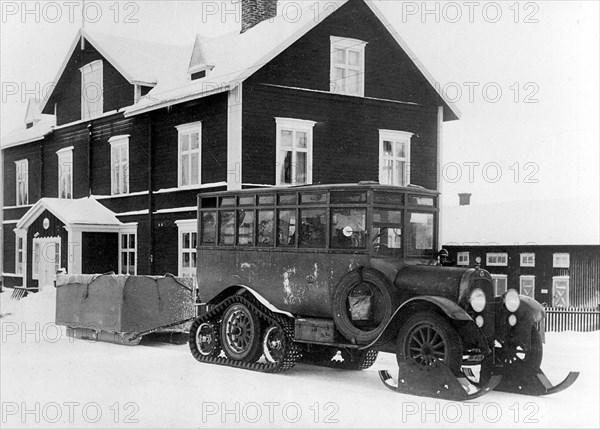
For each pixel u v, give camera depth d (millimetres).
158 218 27359
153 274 27422
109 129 30812
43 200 30312
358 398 11047
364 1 26328
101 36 31797
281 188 13641
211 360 14336
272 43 24516
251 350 13609
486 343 11164
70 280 18578
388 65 27234
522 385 11734
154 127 27859
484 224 32781
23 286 32688
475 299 11289
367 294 12180
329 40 25812
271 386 11977
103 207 30547
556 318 22922
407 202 12648
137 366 13898
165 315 17531
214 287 14773
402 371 11508
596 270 27812
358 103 26375
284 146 24719
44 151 36188
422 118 28031
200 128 25250
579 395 11664
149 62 30469
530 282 29250
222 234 14750
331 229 12711
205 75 25875
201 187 25125
